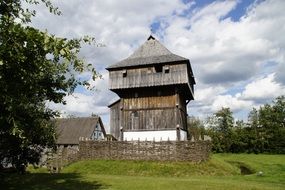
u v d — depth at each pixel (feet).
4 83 32.42
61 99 48.42
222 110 235.61
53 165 99.86
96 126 188.24
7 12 37.52
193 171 90.07
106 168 94.22
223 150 203.82
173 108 115.24
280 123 226.99
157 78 116.67
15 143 48.26
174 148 99.30
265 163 131.13
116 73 121.90
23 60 31.19
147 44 129.90
